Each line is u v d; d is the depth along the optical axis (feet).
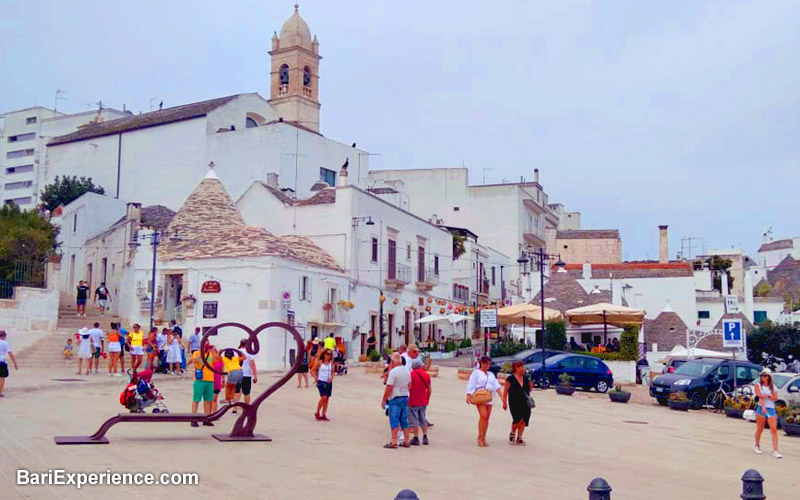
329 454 49.42
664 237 232.32
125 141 192.24
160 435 53.47
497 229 248.52
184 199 182.60
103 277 153.58
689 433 71.92
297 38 262.88
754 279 333.01
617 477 47.57
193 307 126.31
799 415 73.87
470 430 64.54
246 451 48.65
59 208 167.73
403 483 41.52
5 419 56.59
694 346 149.38
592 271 197.88
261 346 121.19
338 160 197.77
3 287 110.52
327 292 138.31
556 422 73.77
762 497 28.73
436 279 184.34
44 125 267.39
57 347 110.32
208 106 189.57
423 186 255.29
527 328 156.66
